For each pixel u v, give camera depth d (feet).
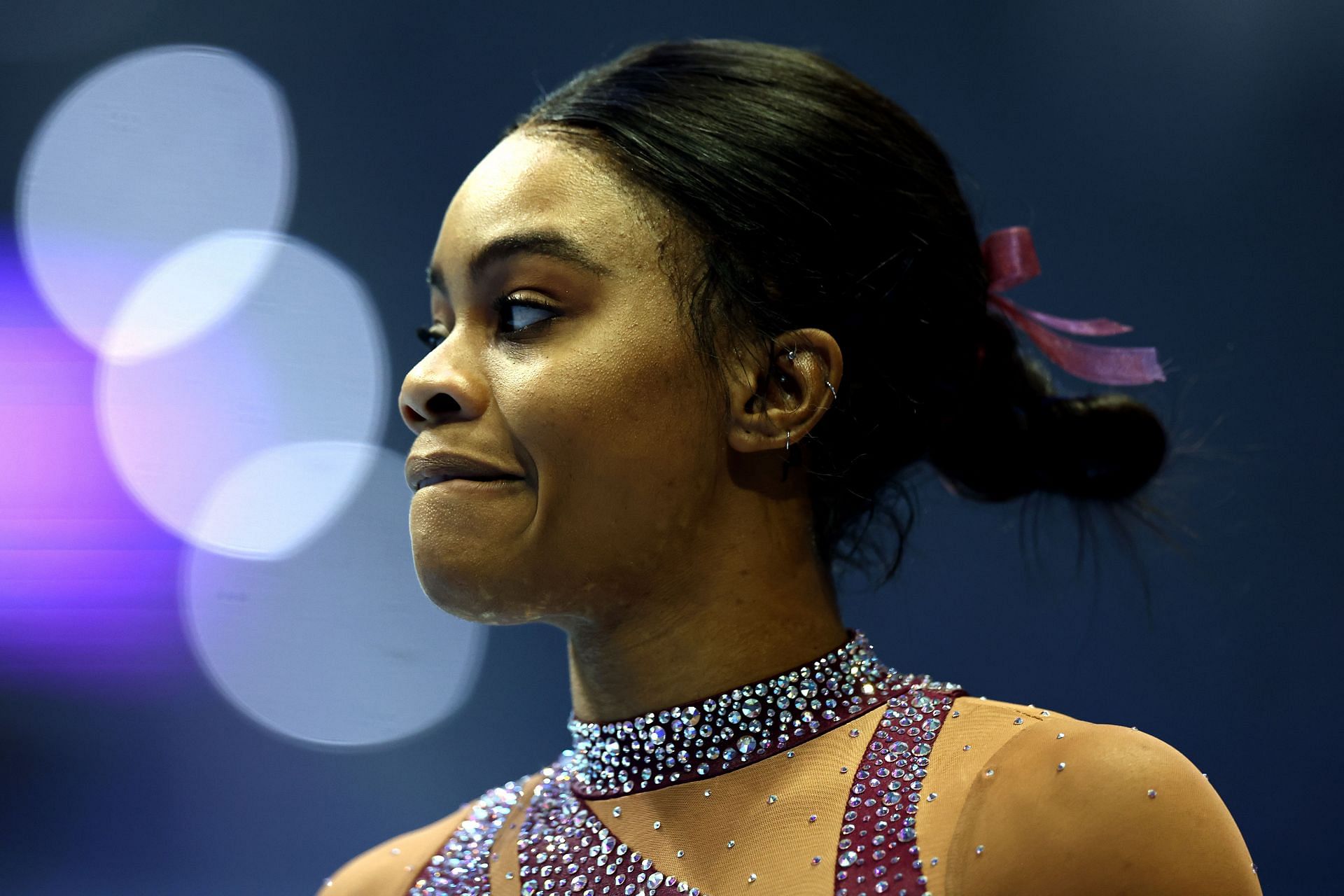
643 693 14.70
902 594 34.01
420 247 39.60
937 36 36.04
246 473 38.63
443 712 37.42
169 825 38.11
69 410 39.19
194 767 38.24
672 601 14.56
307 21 40.04
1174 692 32.40
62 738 38.32
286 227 39.73
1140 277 34.12
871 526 20.68
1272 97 33.71
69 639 38.60
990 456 17.46
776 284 14.73
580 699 15.40
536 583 14.11
